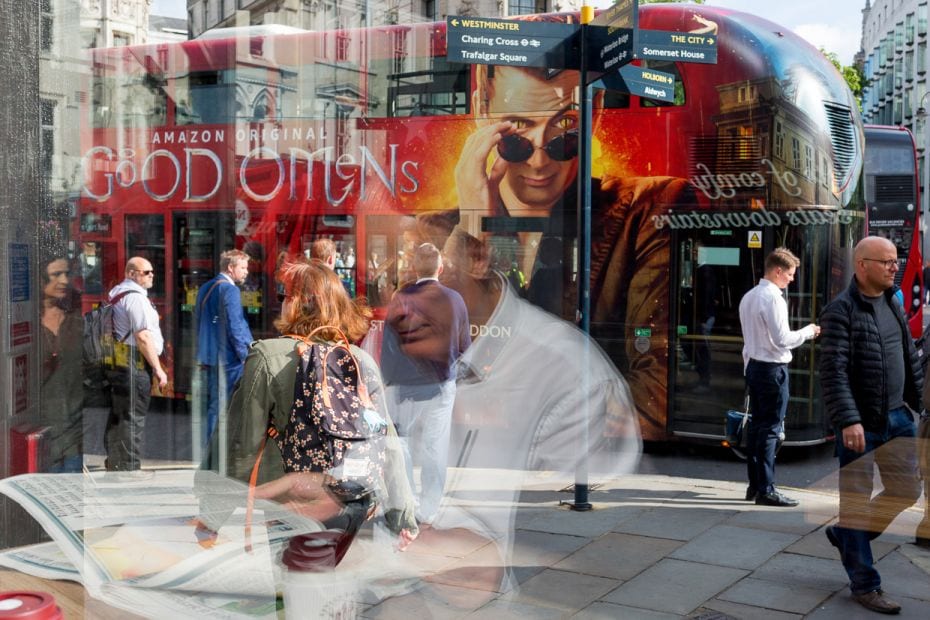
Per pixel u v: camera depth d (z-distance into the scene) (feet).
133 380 11.22
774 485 16.48
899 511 9.10
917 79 154.92
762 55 22.47
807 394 21.94
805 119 22.35
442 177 22.09
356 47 19.11
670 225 23.07
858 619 8.71
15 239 5.51
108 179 14.25
